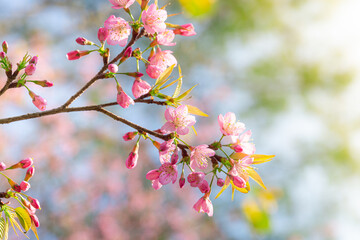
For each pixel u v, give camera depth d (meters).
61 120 10.84
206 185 2.44
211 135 11.64
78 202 11.20
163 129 2.46
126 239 11.45
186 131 2.46
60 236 10.81
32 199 2.44
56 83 10.55
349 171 11.62
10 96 9.64
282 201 11.02
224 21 10.48
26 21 10.21
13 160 10.39
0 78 9.20
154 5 2.43
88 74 11.09
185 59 11.23
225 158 2.53
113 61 2.46
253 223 5.98
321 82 11.80
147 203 11.77
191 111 2.49
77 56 2.42
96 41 10.95
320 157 11.65
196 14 5.12
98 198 11.45
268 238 10.72
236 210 10.89
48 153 10.84
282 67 11.66
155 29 2.44
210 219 11.48
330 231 11.56
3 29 9.92
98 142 11.38
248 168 2.57
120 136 11.55
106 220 11.27
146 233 11.66
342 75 11.66
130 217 11.67
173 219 11.87
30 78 10.08
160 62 2.56
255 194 6.07
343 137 11.74
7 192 2.43
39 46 10.20
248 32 10.65
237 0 10.32
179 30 2.55
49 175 10.87
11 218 2.43
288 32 11.29
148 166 11.86
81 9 10.58
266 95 11.68
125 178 11.73
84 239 10.95
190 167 2.45
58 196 10.97
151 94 2.48
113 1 2.47
